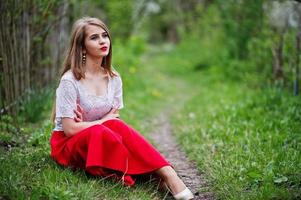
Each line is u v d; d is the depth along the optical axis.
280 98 6.78
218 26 13.88
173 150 5.49
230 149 4.78
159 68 16.91
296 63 7.45
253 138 5.07
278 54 8.23
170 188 3.59
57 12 6.97
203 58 15.51
